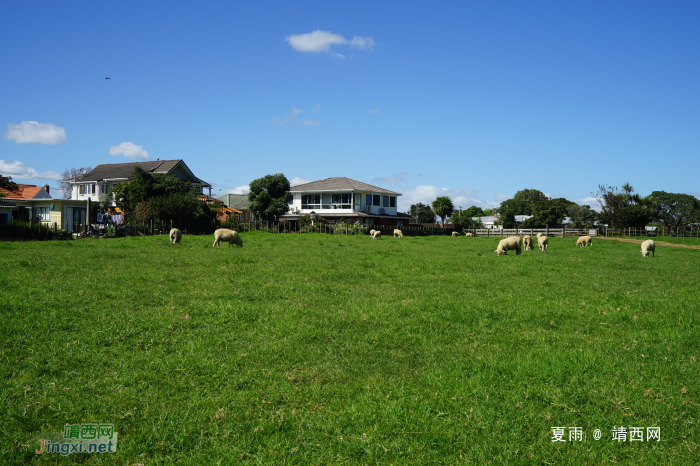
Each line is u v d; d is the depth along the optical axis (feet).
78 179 195.00
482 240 140.36
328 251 75.97
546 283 44.27
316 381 20.35
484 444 15.42
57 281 35.94
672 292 39.60
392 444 15.39
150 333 25.21
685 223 281.54
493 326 28.30
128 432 16.11
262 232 150.51
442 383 19.80
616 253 85.51
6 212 128.47
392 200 234.17
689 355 23.15
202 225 139.44
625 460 14.80
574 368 20.89
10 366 20.43
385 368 21.90
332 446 15.47
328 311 31.14
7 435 15.64
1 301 28.25
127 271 43.32
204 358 22.13
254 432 16.20
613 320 29.81
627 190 255.29
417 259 64.39
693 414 17.20
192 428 16.31
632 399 18.28
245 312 29.58
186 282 39.19
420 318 29.68
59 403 17.54
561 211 283.59
